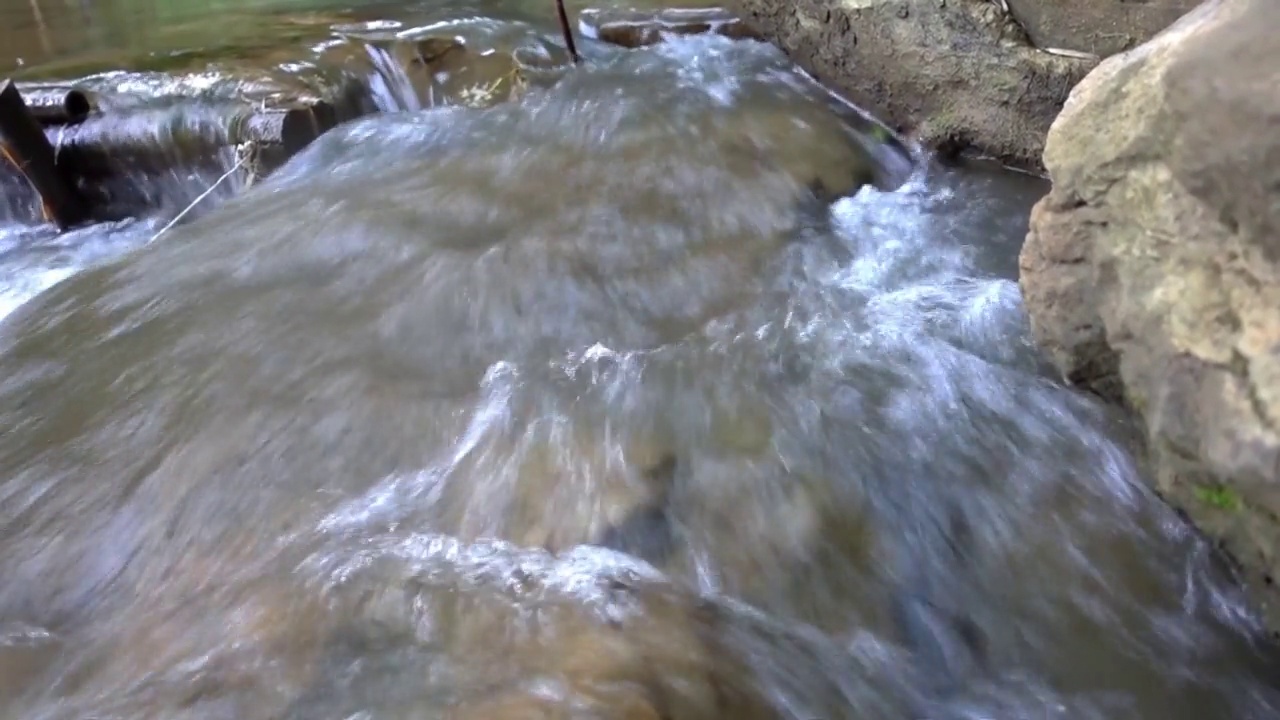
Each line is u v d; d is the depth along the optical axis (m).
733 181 5.80
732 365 4.20
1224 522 2.96
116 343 4.51
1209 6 2.98
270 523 3.44
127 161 7.08
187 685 2.79
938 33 5.91
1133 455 3.54
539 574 3.10
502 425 3.81
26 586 3.31
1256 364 2.54
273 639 2.91
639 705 2.53
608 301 4.70
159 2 11.01
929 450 3.69
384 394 4.02
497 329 4.50
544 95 7.12
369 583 3.07
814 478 3.55
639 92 7.03
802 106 6.75
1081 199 3.28
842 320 4.55
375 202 5.72
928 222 5.62
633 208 5.50
